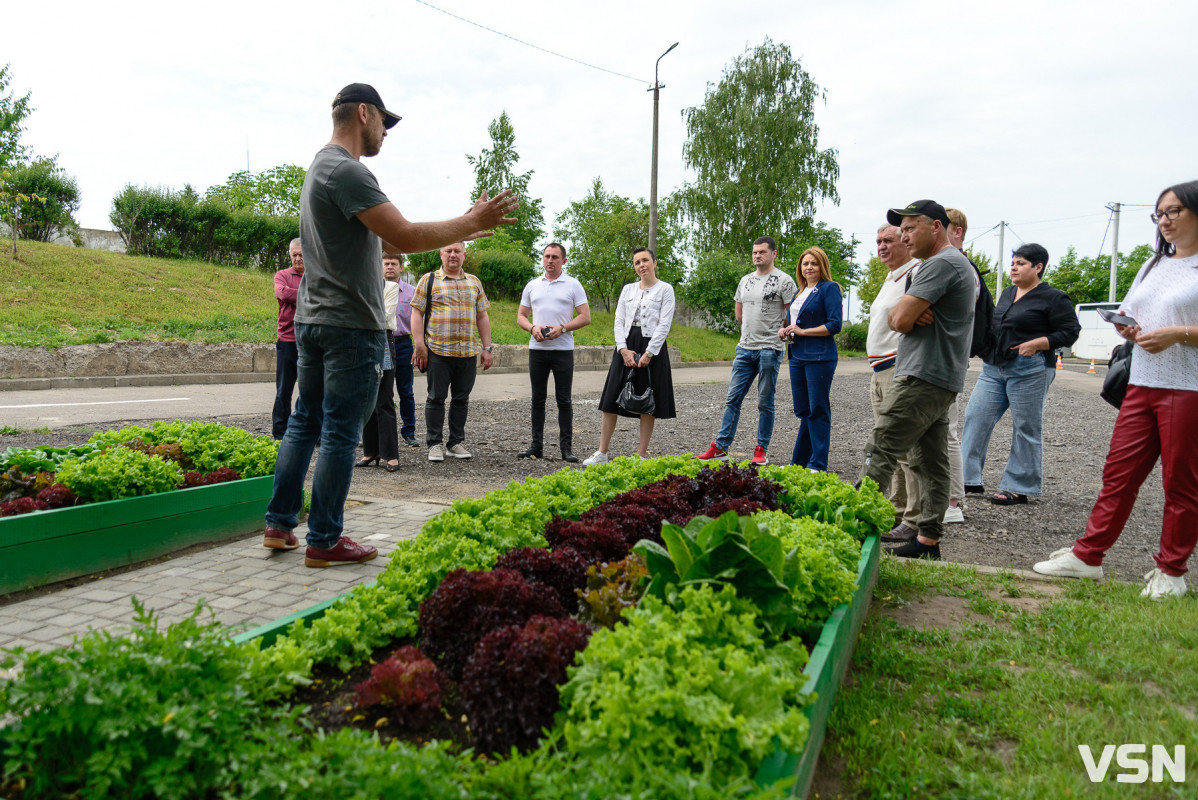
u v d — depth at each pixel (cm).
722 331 3866
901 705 269
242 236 2445
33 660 177
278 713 196
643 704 175
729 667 195
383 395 722
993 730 256
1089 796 215
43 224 2220
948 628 352
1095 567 425
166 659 186
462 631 247
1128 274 6588
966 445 693
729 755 173
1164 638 327
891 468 448
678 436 1043
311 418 422
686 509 397
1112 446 419
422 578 290
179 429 538
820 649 246
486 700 204
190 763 170
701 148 4319
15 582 352
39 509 380
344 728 188
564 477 434
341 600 273
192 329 1720
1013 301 653
